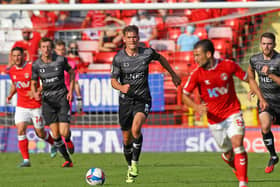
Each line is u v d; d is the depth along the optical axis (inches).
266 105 959.0
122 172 1341.0
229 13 2342.5
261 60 1301.7
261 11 1971.0
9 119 1968.5
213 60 939.3
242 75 947.3
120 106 1172.5
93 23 2379.4
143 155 1790.1
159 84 1973.4
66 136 1419.8
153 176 1246.9
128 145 1206.9
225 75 935.0
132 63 1142.3
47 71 1398.9
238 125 935.0
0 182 1167.0
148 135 1927.9
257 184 1091.3
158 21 2397.9
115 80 1124.5
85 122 1967.3
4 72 2126.0
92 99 1962.4
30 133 1935.3
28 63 1535.4
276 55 1295.5
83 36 2288.4
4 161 1659.7
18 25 2255.2
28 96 1535.4
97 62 2210.9
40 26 2292.1
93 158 1718.8
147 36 2336.4
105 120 1969.7
